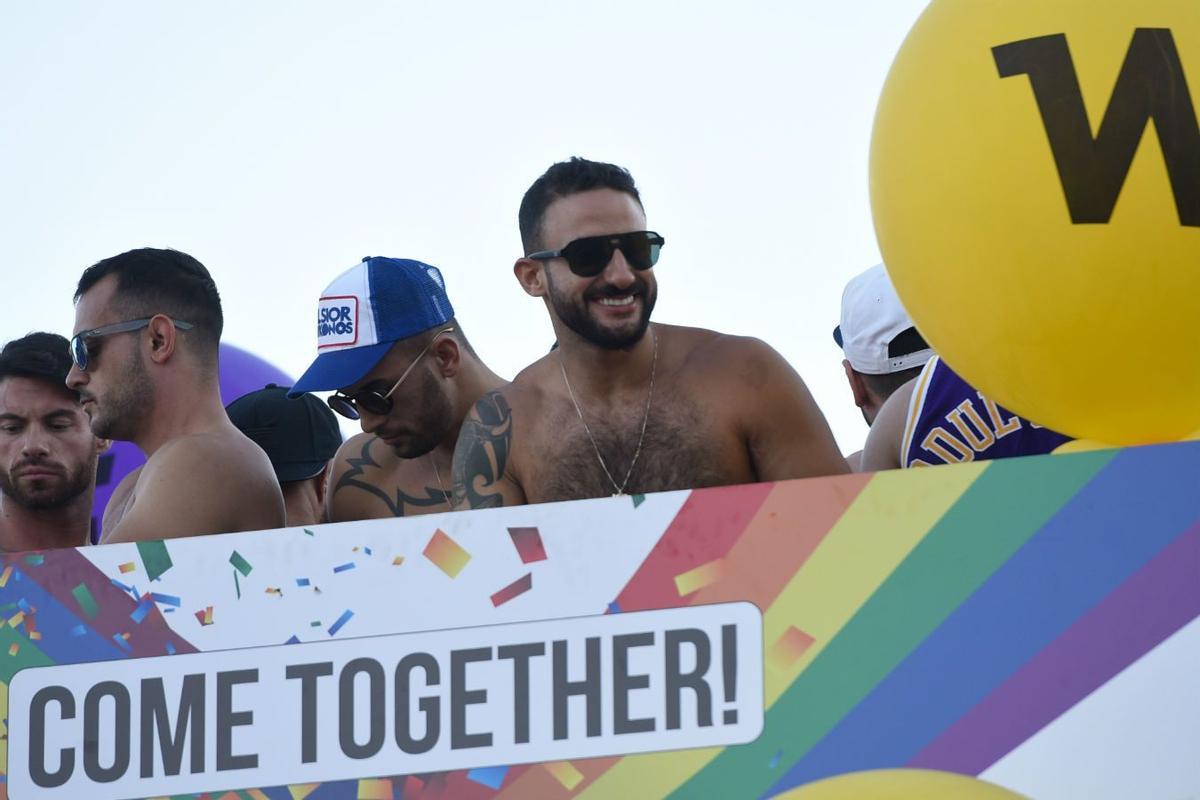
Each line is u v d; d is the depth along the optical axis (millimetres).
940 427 9125
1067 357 6461
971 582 5867
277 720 6473
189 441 9867
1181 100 6141
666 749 6047
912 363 11039
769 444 9969
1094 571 5762
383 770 6312
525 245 10219
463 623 6336
